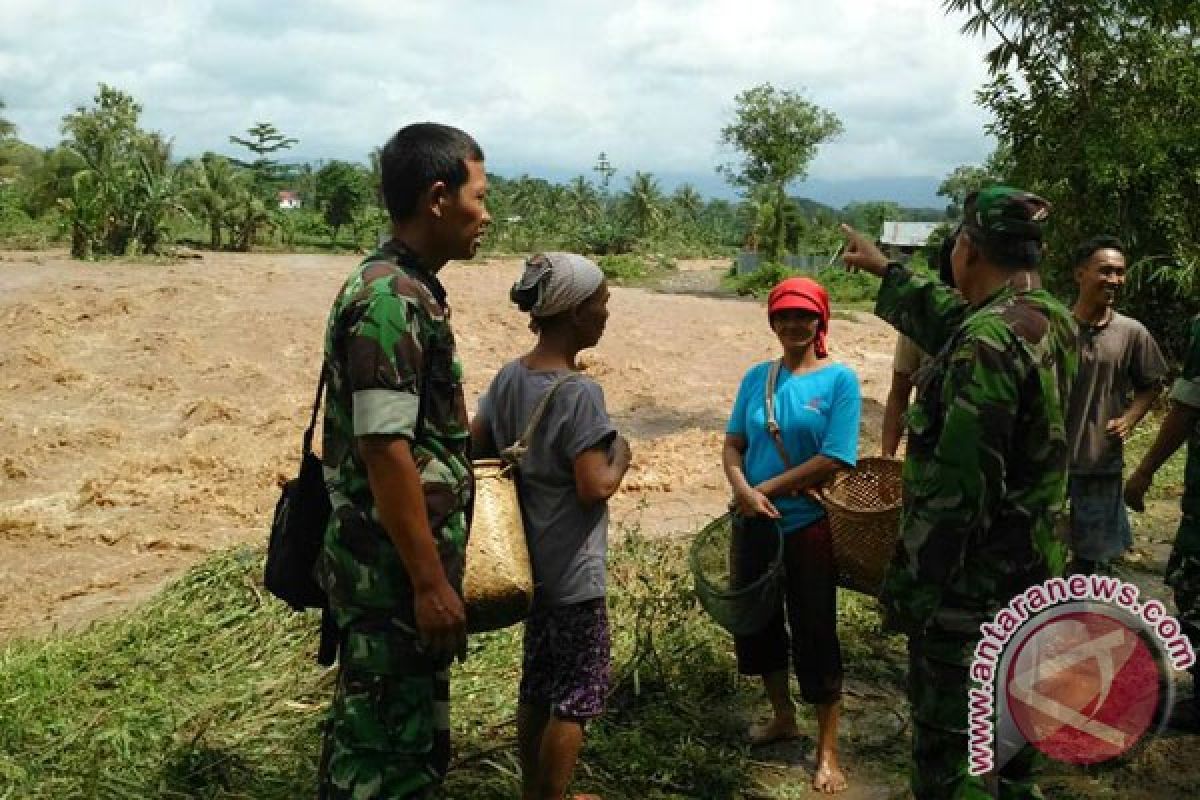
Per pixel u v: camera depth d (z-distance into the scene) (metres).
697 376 15.67
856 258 3.20
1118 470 4.75
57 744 3.71
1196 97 11.39
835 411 3.61
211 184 43.16
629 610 4.89
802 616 3.63
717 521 4.01
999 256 2.68
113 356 14.59
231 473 9.45
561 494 3.08
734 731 4.04
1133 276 11.59
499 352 16.67
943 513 2.57
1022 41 11.82
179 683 4.20
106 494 8.72
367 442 2.36
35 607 6.15
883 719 4.16
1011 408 2.51
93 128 39.09
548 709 3.25
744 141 44.84
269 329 16.58
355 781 2.50
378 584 2.48
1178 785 3.60
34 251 33.97
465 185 2.58
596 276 3.11
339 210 55.50
